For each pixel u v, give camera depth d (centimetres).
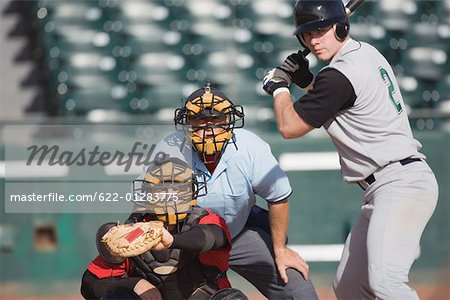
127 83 3416
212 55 3462
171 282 1256
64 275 2267
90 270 1260
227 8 3556
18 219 2225
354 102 1351
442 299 2238
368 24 3519
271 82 1440
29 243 2247
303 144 2278
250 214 1519
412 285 2250
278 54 3466
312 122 1352
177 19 3547
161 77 3425
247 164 1391
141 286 1226
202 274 1267
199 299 1259
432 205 1363
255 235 1491
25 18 3522
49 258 2259
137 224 1159
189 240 1187
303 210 2273
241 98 3344
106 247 1158
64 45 3475
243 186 1402
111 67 3441
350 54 1370
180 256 1252
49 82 3400
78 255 2255
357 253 1429
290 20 3541
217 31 3516
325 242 2272
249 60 3453
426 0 3566
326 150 2275
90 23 3531
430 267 2248
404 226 1330
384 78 1392
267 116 3278
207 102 1330
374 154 1370
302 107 1354
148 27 3534
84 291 1264
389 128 1367
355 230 1441
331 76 1338
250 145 1402
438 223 2250
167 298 1262
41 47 3466
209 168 1395
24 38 3484
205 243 1210
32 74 3412
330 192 2275
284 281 1465
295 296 1474
